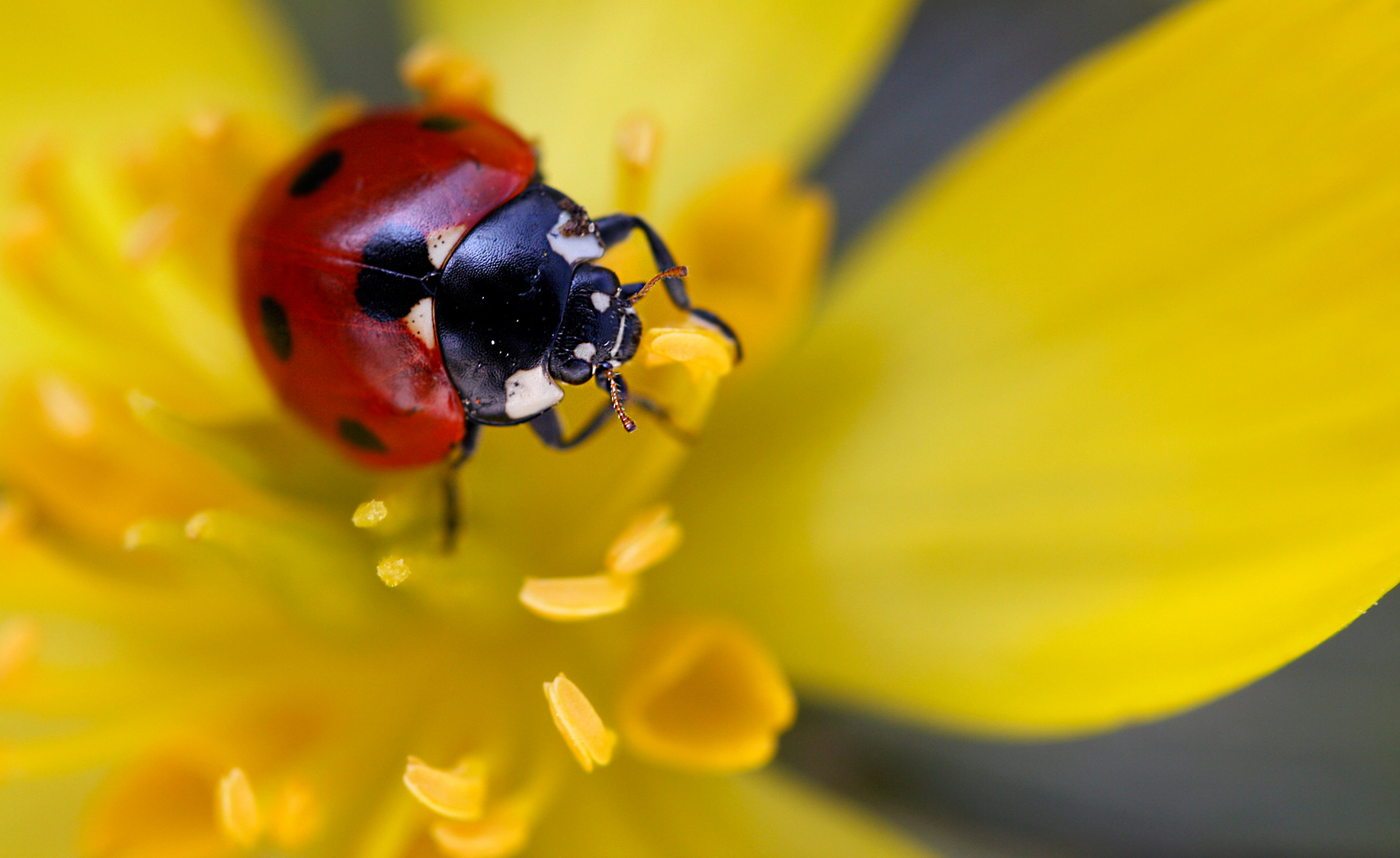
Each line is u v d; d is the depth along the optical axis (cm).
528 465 7
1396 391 7
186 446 7
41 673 7
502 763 7
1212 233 7
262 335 7
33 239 7
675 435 7
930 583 7
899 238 7
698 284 7
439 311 7
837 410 7
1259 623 7
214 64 8
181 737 7
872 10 8
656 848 7
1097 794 7
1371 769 7
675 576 7
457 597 7
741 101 8
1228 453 7
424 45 8
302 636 7
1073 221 7
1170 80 7
